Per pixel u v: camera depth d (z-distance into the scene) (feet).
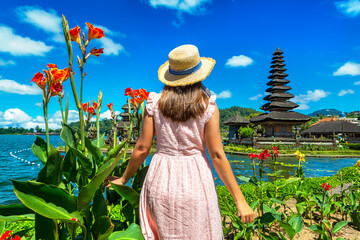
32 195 4.44
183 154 4.59
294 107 146.00
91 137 7.57
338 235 11.14
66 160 5.78
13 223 10.42
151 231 4.63
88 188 4.56
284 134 137.80
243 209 4.49
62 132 5.66
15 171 52.70
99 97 6.60
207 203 4.44
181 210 4.32
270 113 140.56
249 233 9.05
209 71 4.62
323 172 53.11
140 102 6.85
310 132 179.83
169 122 4.59
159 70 5.15
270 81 156.35
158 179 4.58
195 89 4.59
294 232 8.60
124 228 6.63
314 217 13.78
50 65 5.16
